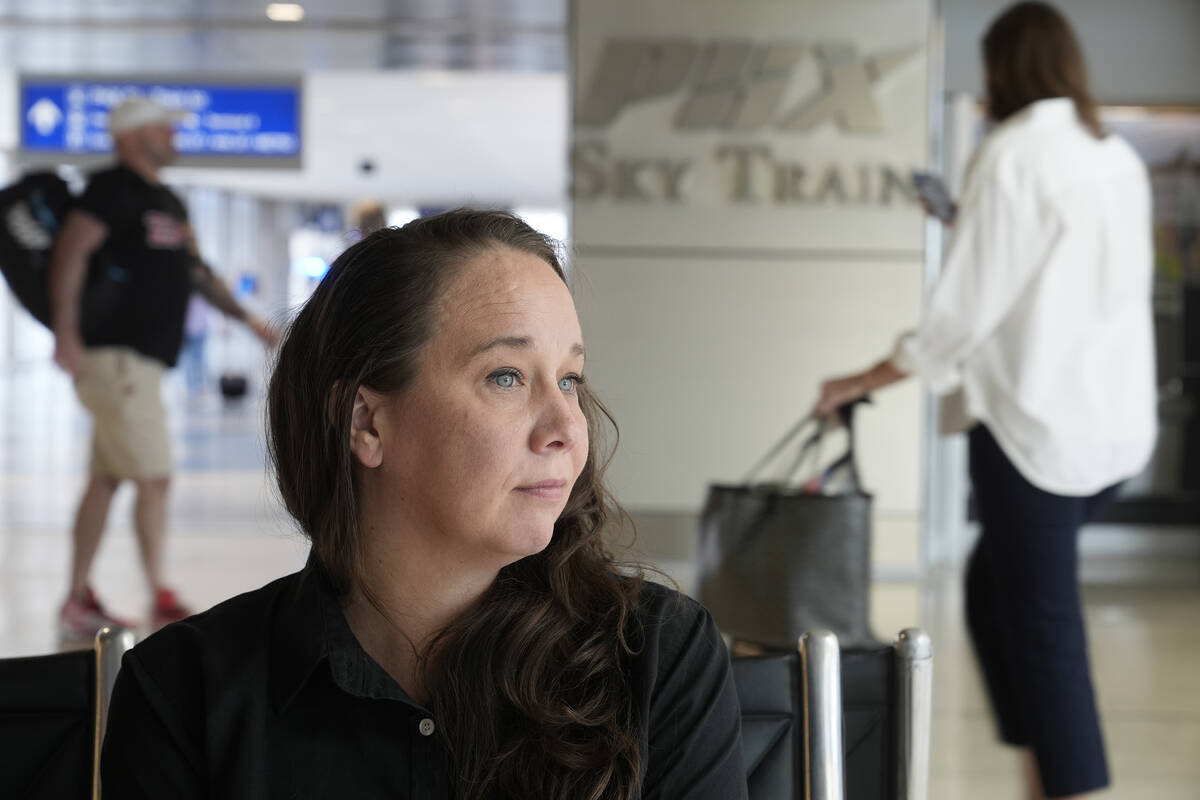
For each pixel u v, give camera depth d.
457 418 0.98
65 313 4.62
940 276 2.68
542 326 1.00
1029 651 2.63
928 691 1.31
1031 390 2.62
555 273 1.04
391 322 0.99
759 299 6.42
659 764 1.04
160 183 4.85
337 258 1.06
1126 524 6.93
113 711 1.05
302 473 1.05
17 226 4.74
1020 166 2.63
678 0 6.34
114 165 4.75
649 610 1.09
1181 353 6.83
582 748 0.99
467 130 15.55
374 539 1.04
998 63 2.79
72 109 11.73
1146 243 2.78
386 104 13.85
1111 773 3.53
